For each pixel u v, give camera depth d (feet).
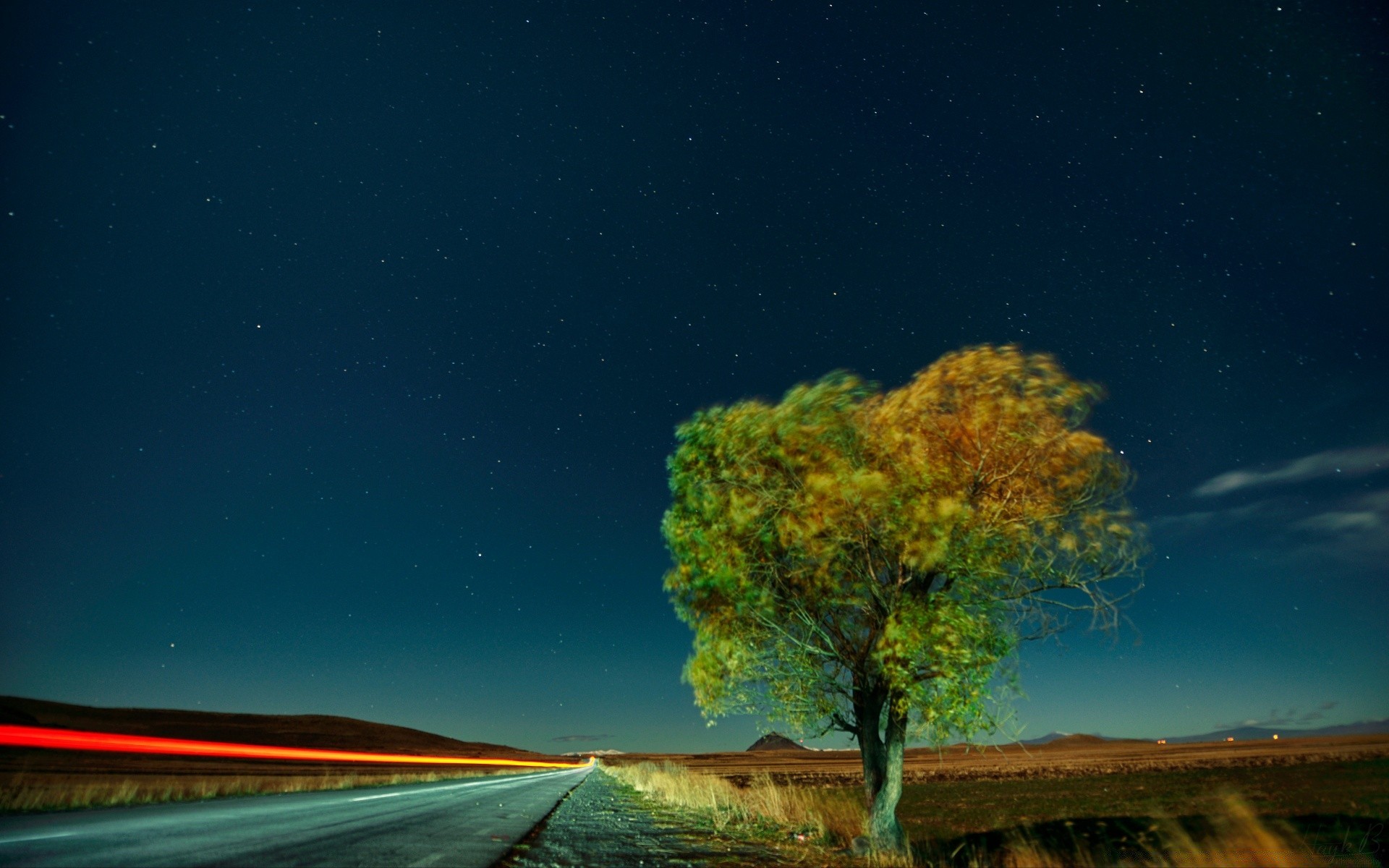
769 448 41.42
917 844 51.31
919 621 35.55
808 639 41.91
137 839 32.22
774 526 41.22
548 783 138.10
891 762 40.14
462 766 287.89
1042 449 37.42
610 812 63.98
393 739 485.97
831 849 39.91
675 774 113.09
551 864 30.32
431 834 39.40
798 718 41.06
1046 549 37.17
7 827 36.40
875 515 38.19
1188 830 52.24
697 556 41.96
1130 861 39.81
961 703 34.35
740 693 42.29
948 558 36.42
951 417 39.01
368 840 35.19
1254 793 100.53
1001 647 36.06
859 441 40.88
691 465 43.29
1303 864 35.45
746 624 42.55
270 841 32.83
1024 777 197.88
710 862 33.17
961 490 37.63
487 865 28.04
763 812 56.65
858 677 41.57
